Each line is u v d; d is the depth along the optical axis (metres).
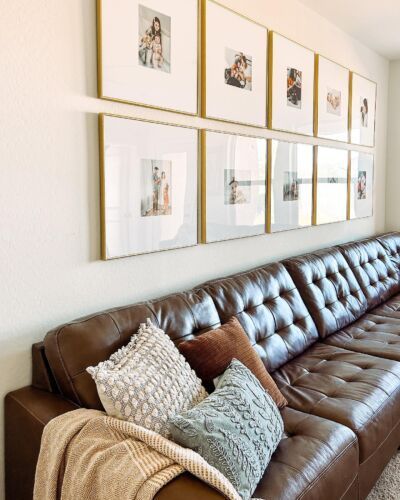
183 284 2.16
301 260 2.64
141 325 1.58
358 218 3.83
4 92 1.44
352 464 1.51
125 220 1.82
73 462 1.18
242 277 2.18
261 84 2.53
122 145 1.79
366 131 3.84
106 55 1.70
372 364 2.08
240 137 2.42
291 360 2.17
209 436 1.19
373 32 3.41
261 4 2.50
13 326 1.52
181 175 2.08
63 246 1.64
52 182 1.59
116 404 1.24
